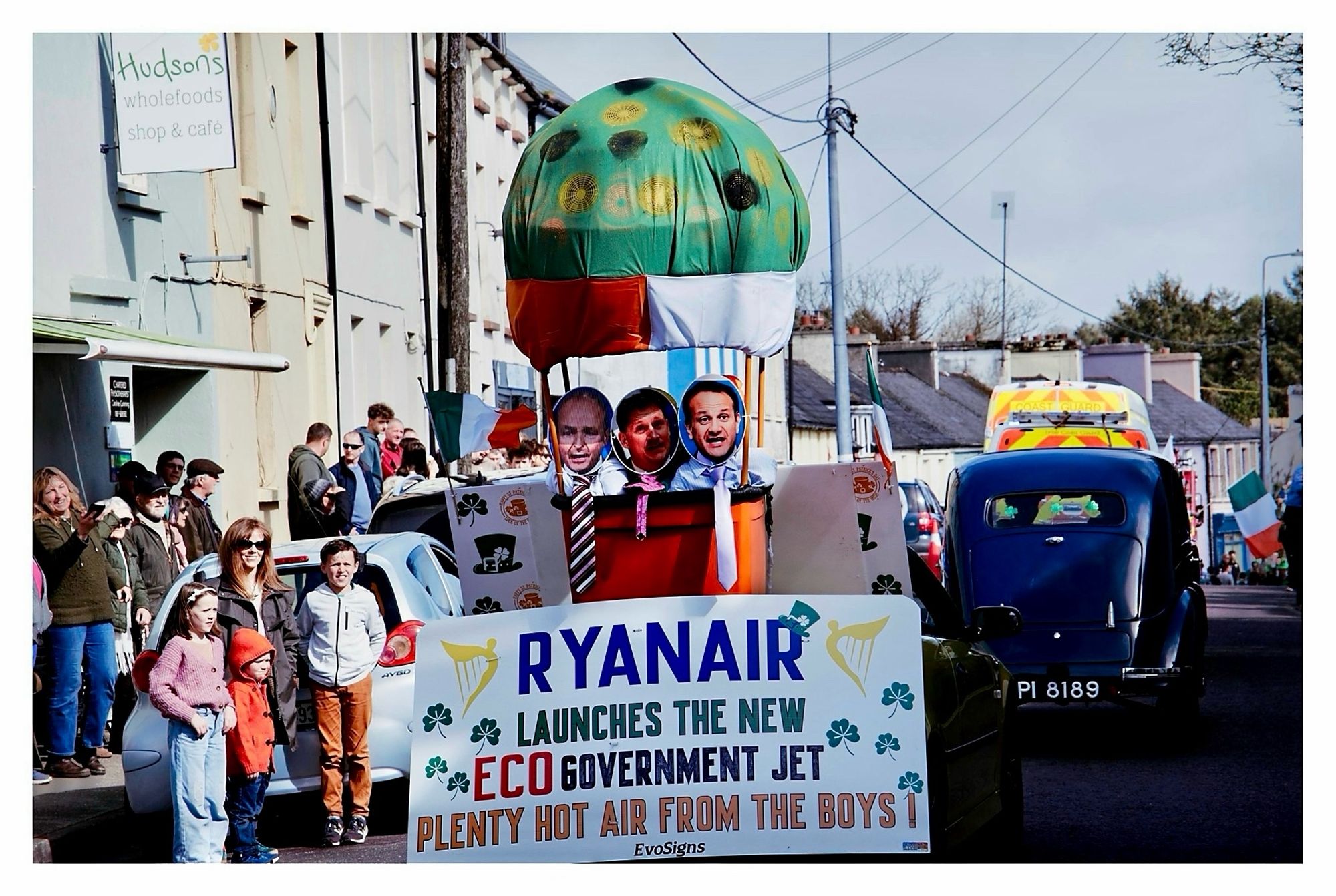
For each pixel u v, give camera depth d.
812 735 7.43
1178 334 87.00
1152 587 13.88
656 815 7.39
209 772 9.08
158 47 14.52
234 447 19.16
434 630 7.48
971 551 14.33
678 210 7.71
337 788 9.86
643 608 7.50
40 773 11.48
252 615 9.53
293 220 21.92
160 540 13.16
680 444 7.72
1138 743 13.78
